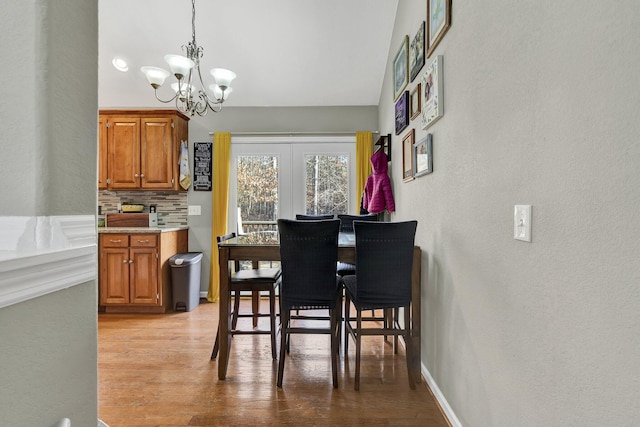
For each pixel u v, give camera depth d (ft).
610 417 2.40
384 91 11.82
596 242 2.52
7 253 1.96
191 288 11.63
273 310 7.56
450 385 5.42
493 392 4.05
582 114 2.64
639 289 2.18
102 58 11.22
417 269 6.82
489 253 4.17
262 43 10.79
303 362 7.53
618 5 2.30
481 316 4.37
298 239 6.44
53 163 2.19
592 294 2.56
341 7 9.80
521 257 3.49
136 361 7.57
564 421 2.85
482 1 4.34
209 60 11.34
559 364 2.92
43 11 2.13
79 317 2.39
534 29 3.26
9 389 1.82
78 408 2.38
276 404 5.90
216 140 12.94
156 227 12.30
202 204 13.08
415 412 5.70
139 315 11.00
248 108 13.20
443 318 5.77
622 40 2.27
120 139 12.03
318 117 13.21
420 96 7.12
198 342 8.70
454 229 5.28
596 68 2.50
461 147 5.02
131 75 11.78
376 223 6.29
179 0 9.59
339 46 10.91
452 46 5.37
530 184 3.34
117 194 13.05
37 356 2.01
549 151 3.05
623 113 2.27
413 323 6.76
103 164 12.01
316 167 13.33
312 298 6.54
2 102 2.13
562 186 2.88
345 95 12.78
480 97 4.41
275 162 13.37
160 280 11.12
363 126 13.19
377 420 5.48
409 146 8.04
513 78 3.63
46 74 2.14
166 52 11.03
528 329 3.36
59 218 2.22
